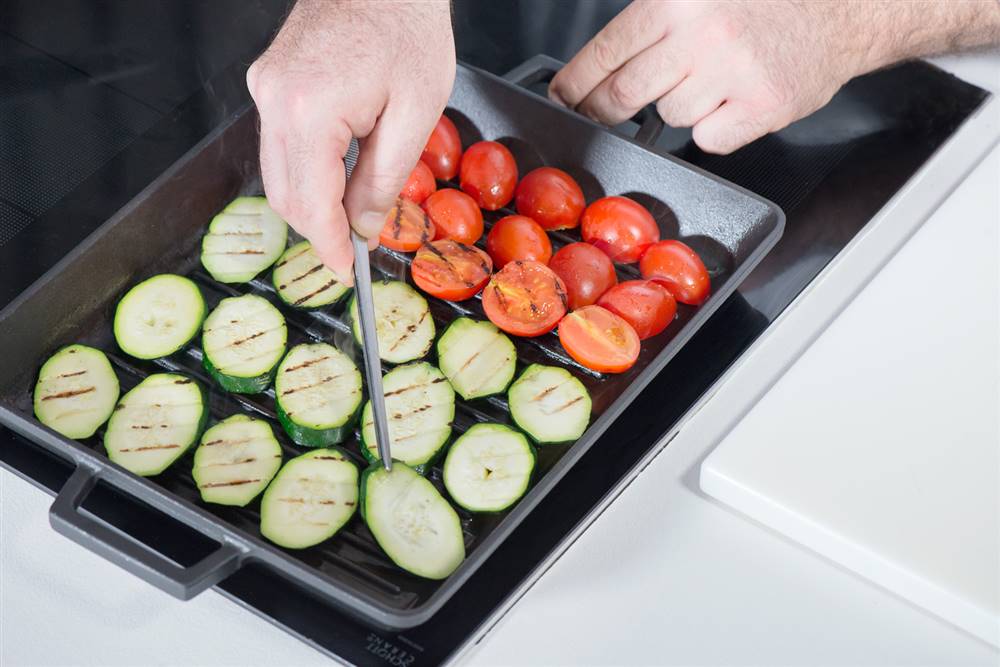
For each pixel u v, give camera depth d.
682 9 1.07
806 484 0.91
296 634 0.84
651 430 0.94
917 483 0.92
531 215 1.05
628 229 1.03
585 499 0.91
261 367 0.96
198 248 1.02
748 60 1.07
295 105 0.83
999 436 0.94
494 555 0.88
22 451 0.90
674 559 0.90
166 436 0.92
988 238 1.05
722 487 0.92
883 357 0.97
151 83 1.16
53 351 0.95
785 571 0.90
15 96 1.14
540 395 0.95
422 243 1.02
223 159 1.03
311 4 0.87
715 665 0.86
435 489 0.90
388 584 0.87
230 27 1.21
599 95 1.12
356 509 0.90
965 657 0.87
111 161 1.10
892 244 1.08
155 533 0.88
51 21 1.20
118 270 0.98
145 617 0.85
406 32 0.86
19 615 0.85
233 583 0.86
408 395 0.95
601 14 1.23
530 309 0.98
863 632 0.88
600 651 0.86
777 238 1.00
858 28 1.12
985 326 0.99
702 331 1.00
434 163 1.07
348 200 0.88
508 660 0.85
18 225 1.04
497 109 1.09
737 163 1.12
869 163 1.13
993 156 1.12
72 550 0.88
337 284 1.01
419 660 0.84
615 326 0.97
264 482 0.90
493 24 1.21
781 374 0.99
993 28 1.19
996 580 0.88
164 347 0.96
